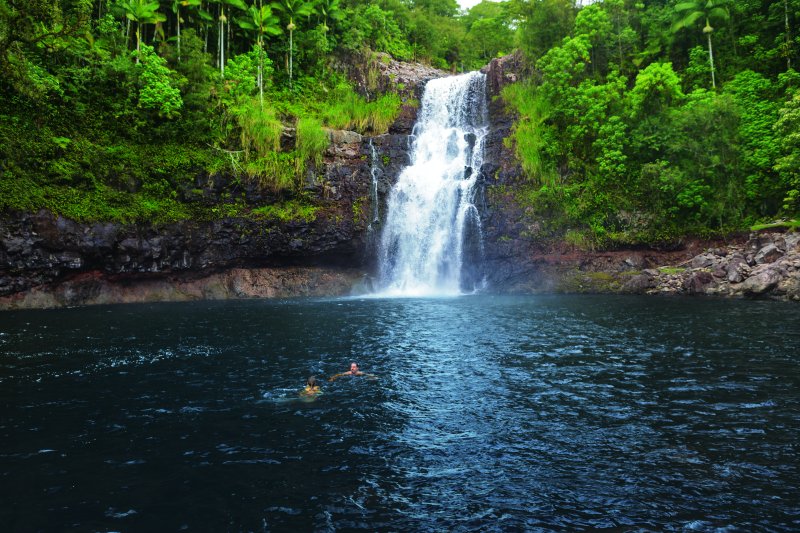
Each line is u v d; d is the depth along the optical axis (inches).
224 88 1421.0
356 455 289.6
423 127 1707.7
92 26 1389.0
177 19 1601.9
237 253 1295.5
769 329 650.2
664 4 1704.0
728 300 968.9
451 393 406.6
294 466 275.6
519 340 619.5
